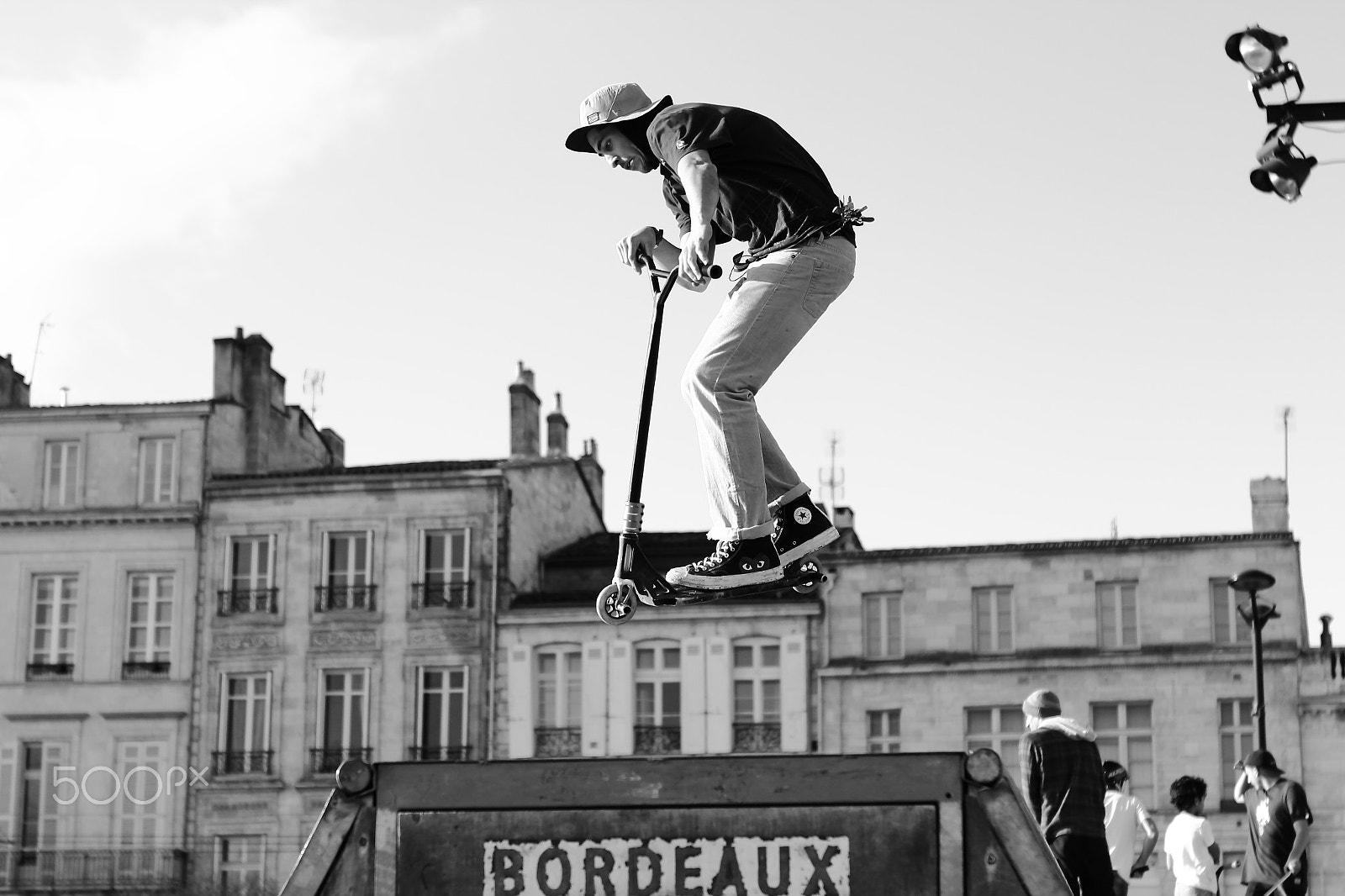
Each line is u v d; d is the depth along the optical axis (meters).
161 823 49.38
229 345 52.62
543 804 3.77
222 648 50.03
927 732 46.59
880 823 3.68
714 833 3.72
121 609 50.62
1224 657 45.62
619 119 5.81
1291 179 14.03
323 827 3.79
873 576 47.50
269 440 53.75
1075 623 46.59
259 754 49.34
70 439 51.62
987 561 47.12
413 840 3.78
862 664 47.06
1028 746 9.08
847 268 5.57
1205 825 15.86
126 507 51.09
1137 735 45.91
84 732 50.09
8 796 50.00
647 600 5.52
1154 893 45.03
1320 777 44.59
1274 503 48.00
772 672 47.47
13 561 51.16
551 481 54.03
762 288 5.47
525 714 48.19
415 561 49.56
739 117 5.62
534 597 49.75
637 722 47.62
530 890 3.74
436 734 48.75
